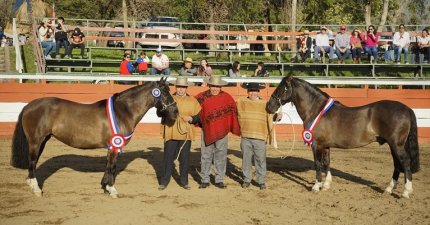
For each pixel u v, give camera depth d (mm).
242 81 15922
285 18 30969
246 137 9461
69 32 23031
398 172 9367
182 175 9477
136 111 9016
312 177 10727
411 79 16578
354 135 9164
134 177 10352
